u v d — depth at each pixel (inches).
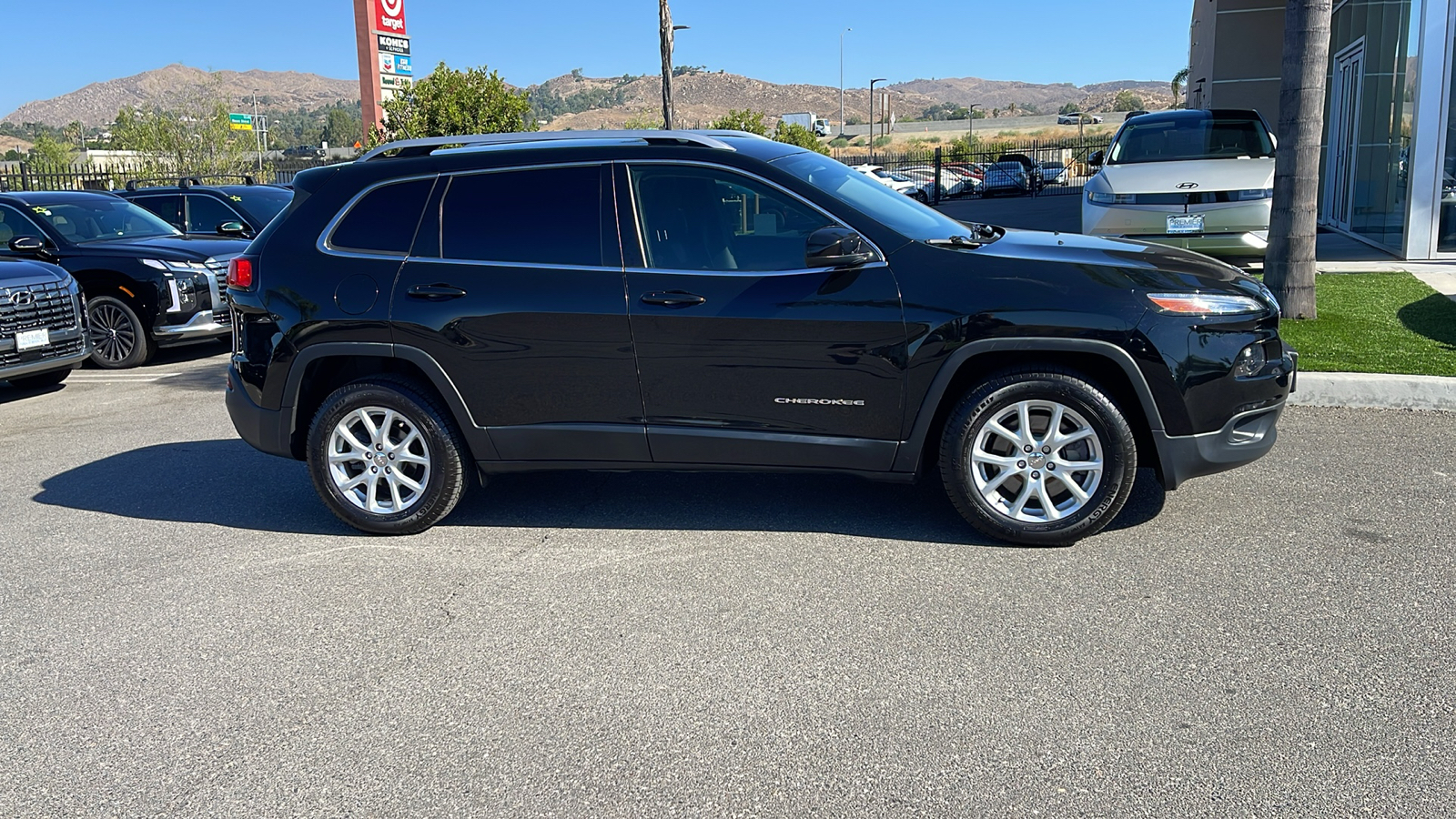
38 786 121.0
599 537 194.1
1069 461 174.9
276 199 566.9
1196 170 391.9
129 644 157.2
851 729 125.6
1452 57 445.7
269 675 145.6
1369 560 168.4
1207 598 156.9
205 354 443.8
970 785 113.5
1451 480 204.8
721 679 139.1
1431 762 113.8
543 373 185.9
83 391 368.2
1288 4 320.5
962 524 191.5
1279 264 334.3
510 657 148.0
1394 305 354.3
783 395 179.0
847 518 197.8
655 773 118.5
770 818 109.4
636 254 182.2
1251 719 123.8
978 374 178.2
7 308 331.9
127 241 437.4
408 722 131.9
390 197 194.5
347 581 178.9
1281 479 208.8
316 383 202.7
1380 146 538.6
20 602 175.2
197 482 242.2
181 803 116.8
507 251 187.5
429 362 189.2
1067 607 155.9
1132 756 117.4
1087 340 166.9
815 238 167.5
